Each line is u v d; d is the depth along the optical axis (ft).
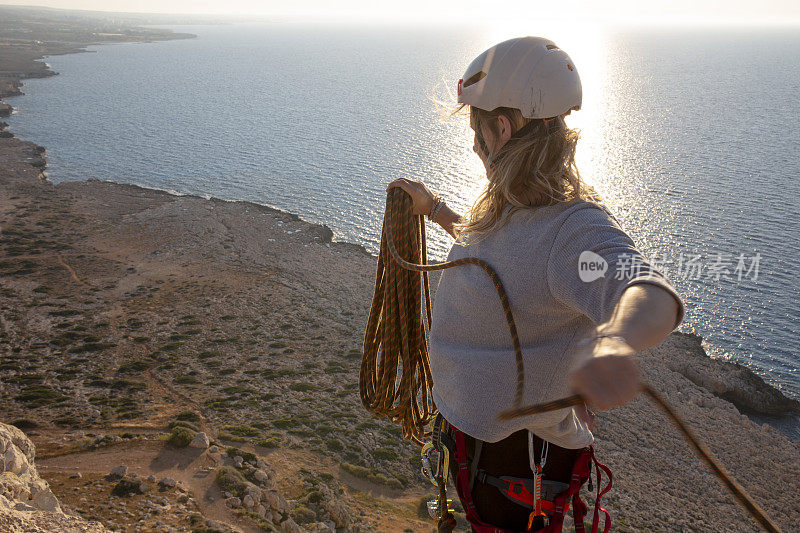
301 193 307.99
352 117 522.88
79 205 261.65
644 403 152.46
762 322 191.52
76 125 452.76
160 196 281.95
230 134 445.37
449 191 307.17
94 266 199.21
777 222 272.92
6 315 160.66
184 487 71.36
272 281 195.93
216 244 223.10
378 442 112.06
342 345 158.40
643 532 102.27
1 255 201.36
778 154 398.83
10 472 30.30
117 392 126.11
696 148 415.44
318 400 128.88
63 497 64.13
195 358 145.48
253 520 65.41
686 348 177.17
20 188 278.26
